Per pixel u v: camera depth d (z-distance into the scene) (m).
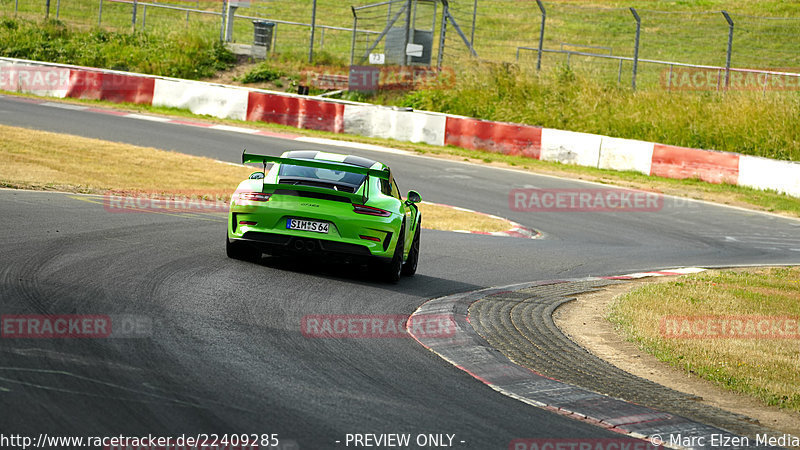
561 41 154.62
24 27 133.38
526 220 62.94
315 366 21.44
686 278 43.62
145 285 28.06
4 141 65.94
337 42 153.88
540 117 105.56
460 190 72.62
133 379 18.50
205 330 23.45
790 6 165.12
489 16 168.12
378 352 23.78
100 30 136.62
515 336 28.23
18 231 34.59
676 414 21.03
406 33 121.31
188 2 174.12
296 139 92.19
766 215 73.00
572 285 40.34
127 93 108.81
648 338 29.81
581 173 87.44
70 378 18.02
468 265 42.94
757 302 37.94
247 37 154.12
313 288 31.55
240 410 17.41
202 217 46.66
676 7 170.00
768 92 105.75
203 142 83.38
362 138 97.81
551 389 22.08
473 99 110.56
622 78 133.88
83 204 45.09
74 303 24.55
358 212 32.72
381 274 34.19
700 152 87.19
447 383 21.55
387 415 18.28
